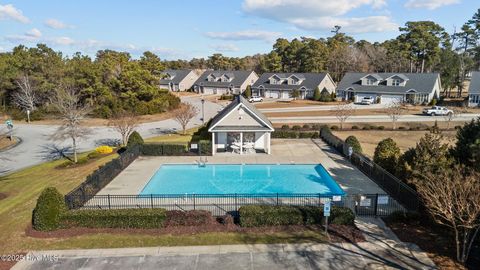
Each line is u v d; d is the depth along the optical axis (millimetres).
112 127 46188
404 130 44094
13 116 56812
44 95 58469
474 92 61312
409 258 14602
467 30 100938
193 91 104812
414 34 94938
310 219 17594
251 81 95875
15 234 17000
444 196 13359
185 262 14688
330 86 82375
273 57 109750
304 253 15219
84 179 25578
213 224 17719
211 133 34531
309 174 27484
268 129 31562
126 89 59594
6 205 21078
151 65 69438
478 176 13914
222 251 15477
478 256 14477
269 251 15422
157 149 32469
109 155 32875
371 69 100938
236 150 33781
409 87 67938
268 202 20828
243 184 25188
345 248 15531
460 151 18469
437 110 53344
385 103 69250
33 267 14336
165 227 17469
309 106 66688
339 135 41844
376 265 14195
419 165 18938
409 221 17812
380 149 26359
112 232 17062
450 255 14656
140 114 57531
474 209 13117
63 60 67438
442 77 77875
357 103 69438
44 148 37938
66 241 16328
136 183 24734
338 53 101062
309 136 39812
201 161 30453
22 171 29562
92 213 17391
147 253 15367
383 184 23359
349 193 22406
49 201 17141
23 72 59719
